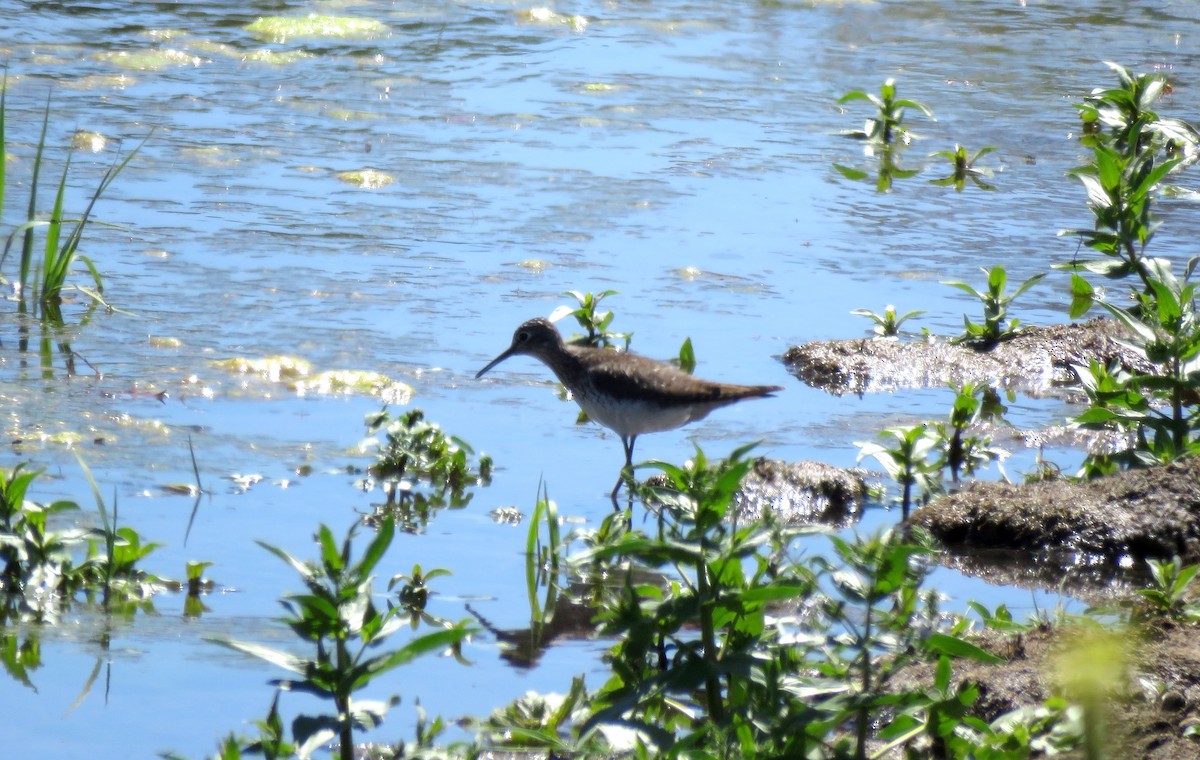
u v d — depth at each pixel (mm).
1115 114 16859
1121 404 11461
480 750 7434
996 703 7738
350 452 11875
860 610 9109
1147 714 7227
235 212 17344
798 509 11359
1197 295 14516
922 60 26359
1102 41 27984
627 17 29406
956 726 7055
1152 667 7711
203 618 9016
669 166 19922
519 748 7438
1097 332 14922
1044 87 24547
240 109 21547
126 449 11531
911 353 14391
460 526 10695
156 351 13602
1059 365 14438
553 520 9492
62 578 9375
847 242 17438
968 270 16641
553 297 15305
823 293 15891
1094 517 10672
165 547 9961
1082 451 12625
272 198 17891
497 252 16516
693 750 6359
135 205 17312
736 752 6453
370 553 6691
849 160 20641
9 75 22062
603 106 22734
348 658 6684
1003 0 32031
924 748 7168
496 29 27750
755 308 15398
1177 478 10859
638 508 11180
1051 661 8039
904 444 11414
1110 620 9109
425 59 25203
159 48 24641
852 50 27047
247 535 10234
